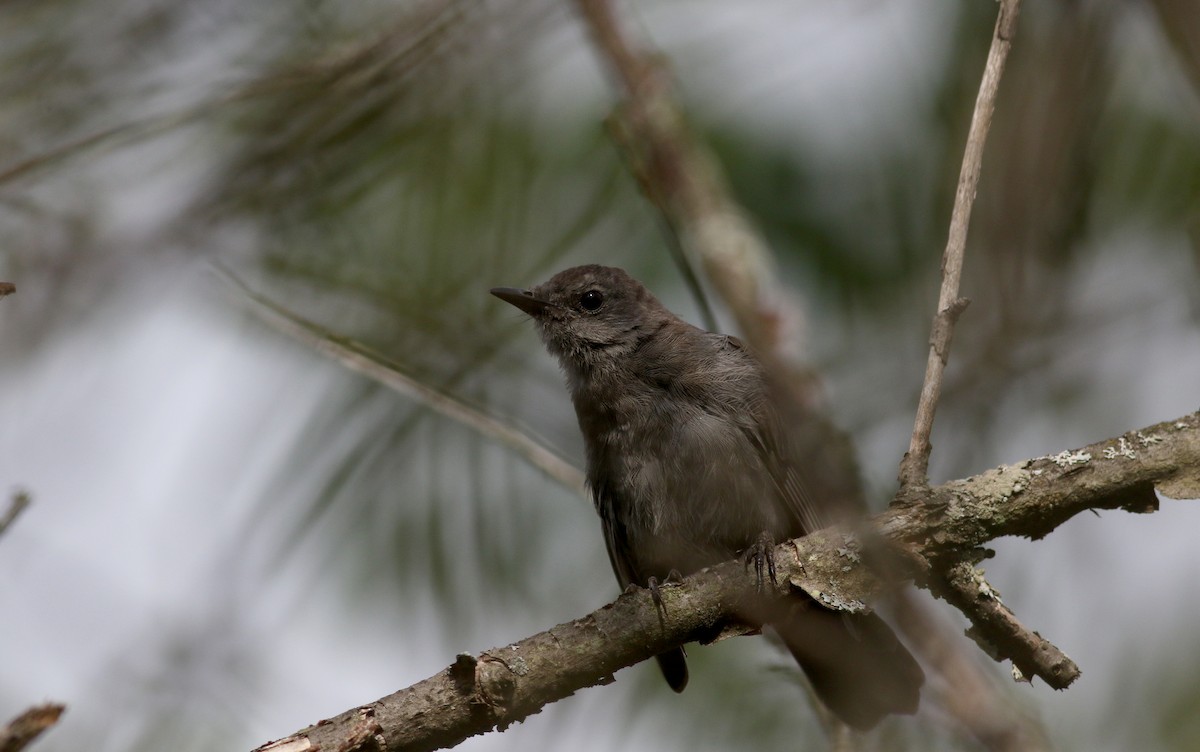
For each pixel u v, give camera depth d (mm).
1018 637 6430
